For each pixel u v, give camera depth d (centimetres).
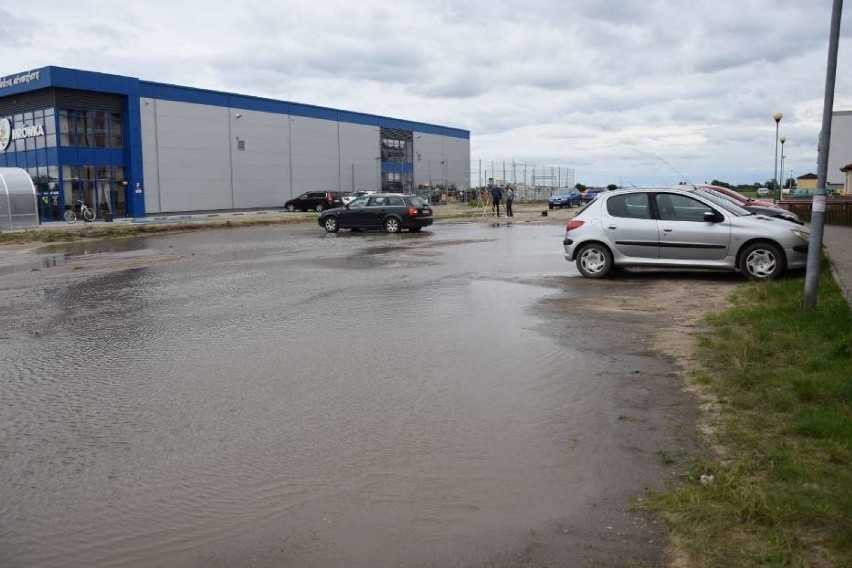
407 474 455
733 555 343
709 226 1250
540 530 380
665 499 404
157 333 910
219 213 5194
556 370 691
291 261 1766
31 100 4394
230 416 571
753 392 581
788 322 807
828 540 349
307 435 526
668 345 779
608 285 1245
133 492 437
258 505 417
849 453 442
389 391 631
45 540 382
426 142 8175
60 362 766
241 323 962
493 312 1005
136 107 4678
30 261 1989
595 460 469
